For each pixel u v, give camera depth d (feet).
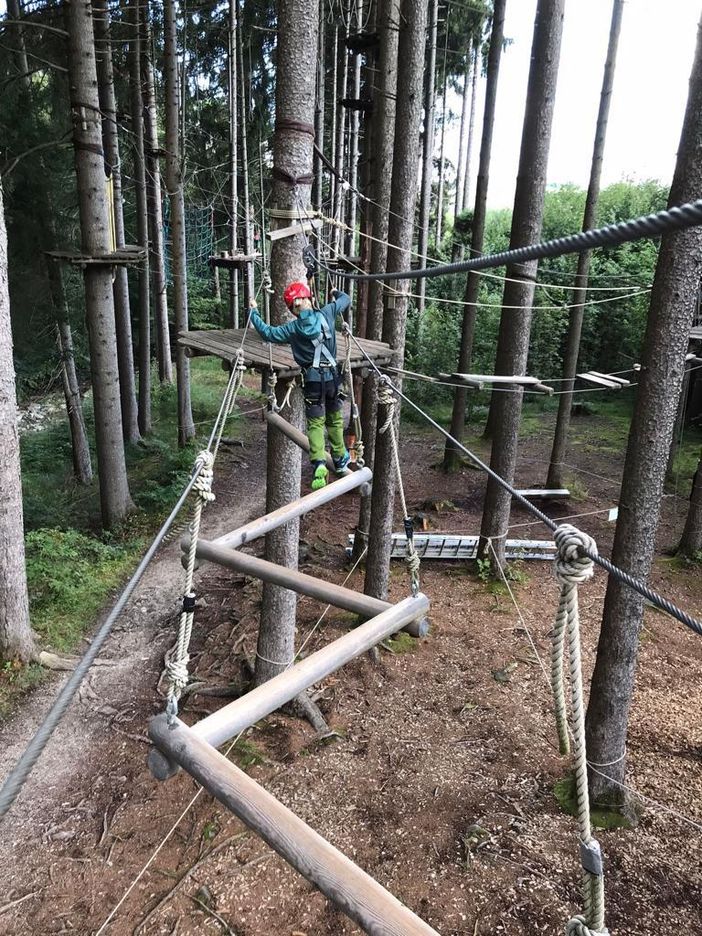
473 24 92.48
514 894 19.38
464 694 28.60
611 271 75.77
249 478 55.52
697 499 40.16
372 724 26.89
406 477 56.29
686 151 18.02
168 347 80.38
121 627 34.35
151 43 61.72
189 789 23.68
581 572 7.30
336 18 76.38
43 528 41.24
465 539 40.27
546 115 31.94
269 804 7.50
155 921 18.93
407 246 29.37
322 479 16.66
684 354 18.56
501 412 36.17
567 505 49.85
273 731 26.48
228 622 34.76
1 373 26.73
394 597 36.29
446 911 18.89
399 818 22.22
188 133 101.19
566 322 76.13
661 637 33.01
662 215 4.16
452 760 24.81
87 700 28.68
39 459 60.08
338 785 23.68
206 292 108.47
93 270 41.60
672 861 20.54
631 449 19.45
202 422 70.23
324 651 9.89
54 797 23.77
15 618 29.22
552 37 30.76
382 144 36.70
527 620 34.45
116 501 45.50
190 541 10.46
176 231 55.88
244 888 19.76
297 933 18.43
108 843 21.76
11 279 47.57
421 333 78.02
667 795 23.00
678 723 26.63
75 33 38.04
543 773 24.09
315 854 7.02
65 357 53.16
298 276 22.53
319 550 42.78
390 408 16.43
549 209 85.30
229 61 71.10
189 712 27.91
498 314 77.05
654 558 41.68
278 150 21.70
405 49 27.48
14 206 46.55
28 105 46.14
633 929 18.31
